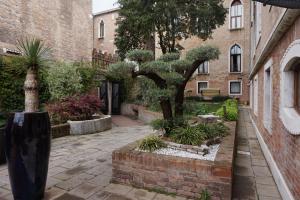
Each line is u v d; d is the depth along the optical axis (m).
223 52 18.78
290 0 2.12
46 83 8.29
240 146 6.21
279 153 3.66
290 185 2.99
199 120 6.39
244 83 18.22
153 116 10.23
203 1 11.91
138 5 12.16
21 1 8.78
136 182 3.48
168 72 3.79
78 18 11.70
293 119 2.83
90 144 6.27
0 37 7.99
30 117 2.93
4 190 3.39
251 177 4.02
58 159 4.84
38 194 3.05
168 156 3.37
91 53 12.52
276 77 4.08
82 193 3.28
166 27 12.73
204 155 3.48
